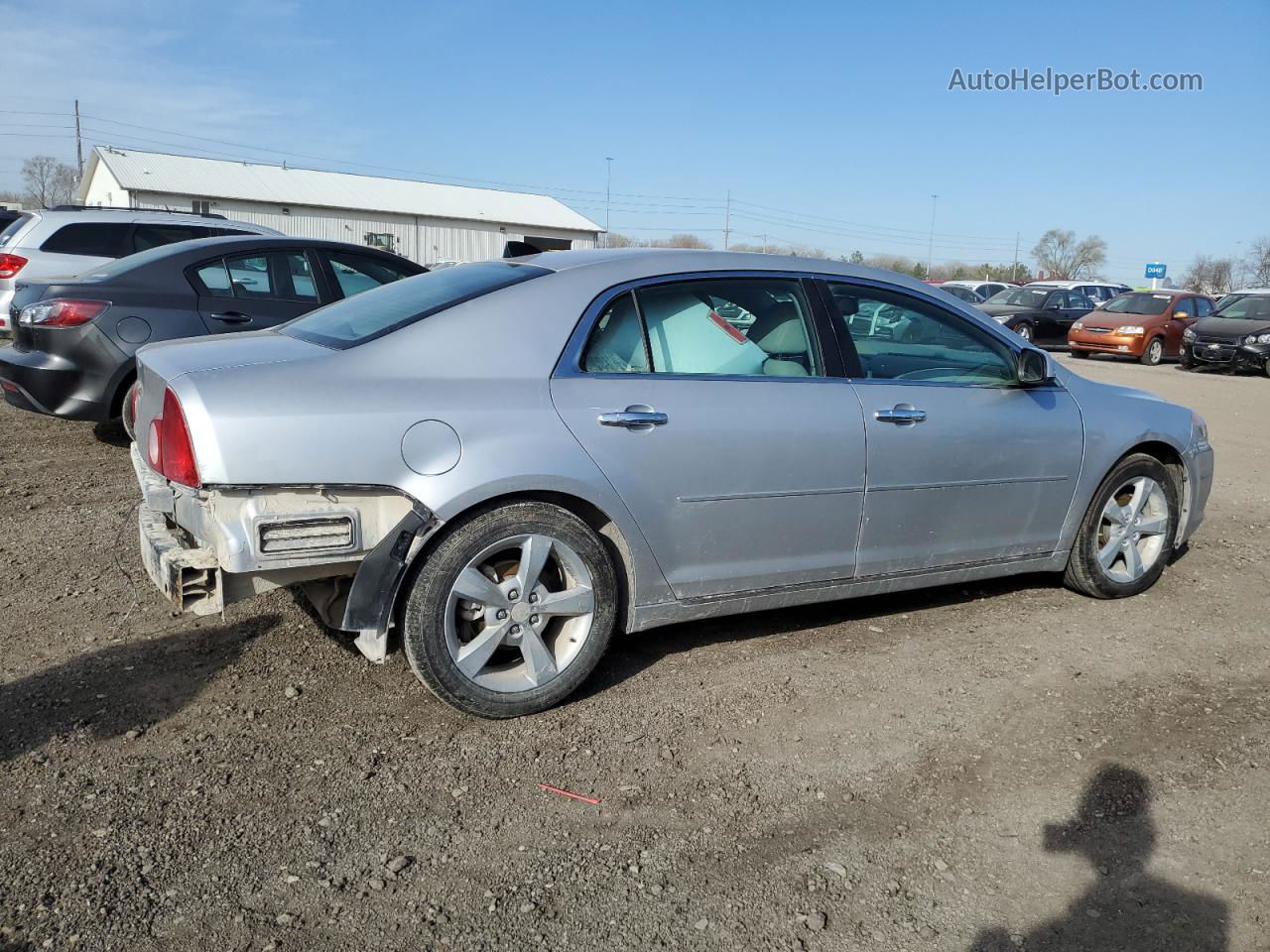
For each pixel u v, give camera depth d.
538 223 53.00
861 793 3.10
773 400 3.80
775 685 3.83
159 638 4.02
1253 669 4.12
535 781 3.10
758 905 2.57
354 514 3.15
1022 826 2.96
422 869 2.66
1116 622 4.62
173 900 2.49
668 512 3.61
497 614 3.39
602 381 3.54
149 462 3.41
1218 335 18.73
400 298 3.77
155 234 10.01
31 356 6.86
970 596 4.91
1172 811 3.05
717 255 3.97
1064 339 23.72
